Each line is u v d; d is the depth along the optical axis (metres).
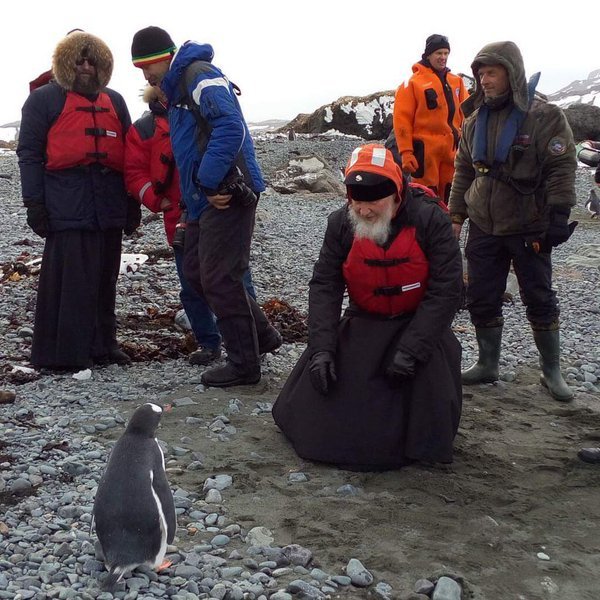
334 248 4.00
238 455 3.94
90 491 3.51
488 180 4.73
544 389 5.14
